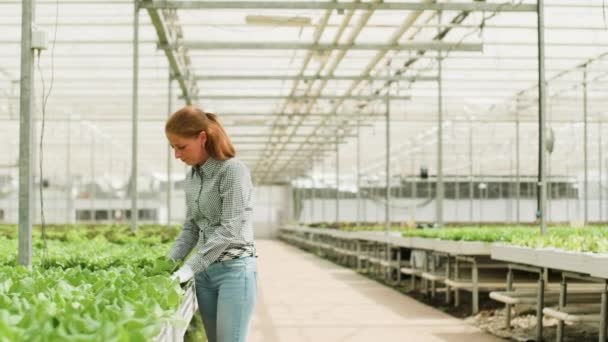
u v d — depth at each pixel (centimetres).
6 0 1077
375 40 1259
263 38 1247
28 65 414
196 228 343
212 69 1502
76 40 1309
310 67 1482
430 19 1078
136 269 349
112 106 2031
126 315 193
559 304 603
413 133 2545
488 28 1222
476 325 745
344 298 1012
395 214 3425
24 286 267
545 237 670
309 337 682
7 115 1995
